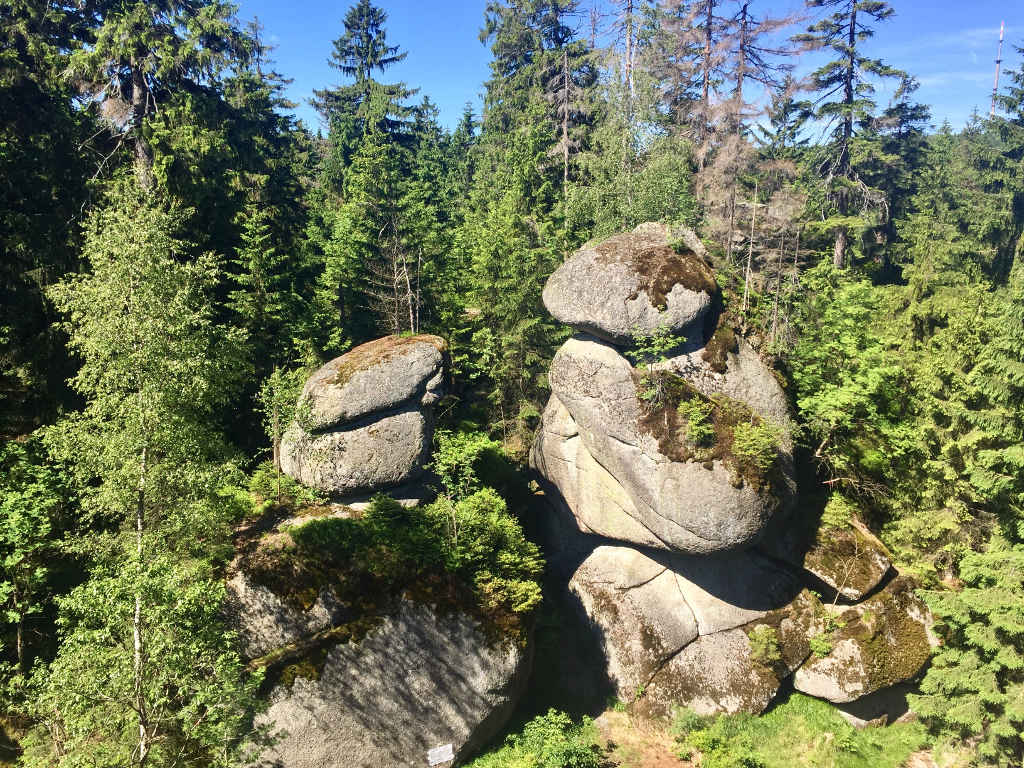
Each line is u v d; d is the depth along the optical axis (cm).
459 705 1797
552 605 2362
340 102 5662
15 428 1950
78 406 2067
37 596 1605
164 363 1410
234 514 1811
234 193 2566
